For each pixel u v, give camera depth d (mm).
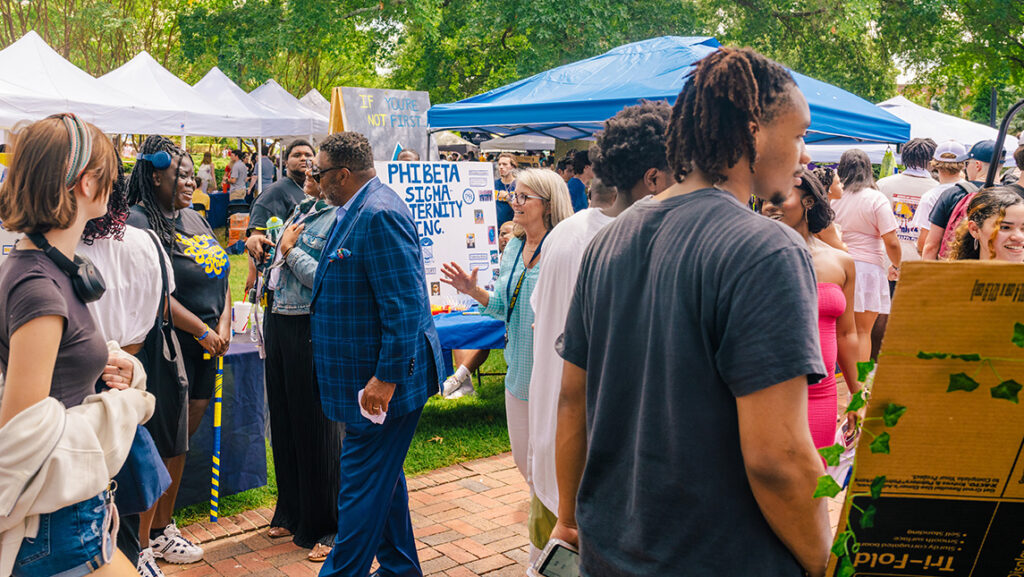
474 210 5508
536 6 15492
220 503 4199
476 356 5887
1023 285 1109
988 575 1262
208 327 3508
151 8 26344
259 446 4238
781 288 1243
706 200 1397
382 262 2838
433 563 3553
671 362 1346
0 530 1713
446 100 20484
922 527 1231
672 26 17328
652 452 1374
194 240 3539
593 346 1543
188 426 3553
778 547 1328
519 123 5891
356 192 2984
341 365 2912
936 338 1137
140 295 2773
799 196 2988
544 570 1715
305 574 3439
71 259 1839
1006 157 10820
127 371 2086
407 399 2877
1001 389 1146
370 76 28828
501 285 3109
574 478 1687
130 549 2633
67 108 9633
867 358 3875
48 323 1722
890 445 1180
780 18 19891
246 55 19438
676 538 1341
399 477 3117
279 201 4879
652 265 1419
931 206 5809
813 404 2832
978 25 20656
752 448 1257
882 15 19891
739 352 1255
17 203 1755
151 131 11125
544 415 2447
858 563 1249
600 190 2486
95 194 1859
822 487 1217
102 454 1800
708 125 1408
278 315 3604
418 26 19000
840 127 5371
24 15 23844
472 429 5445
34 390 1699
